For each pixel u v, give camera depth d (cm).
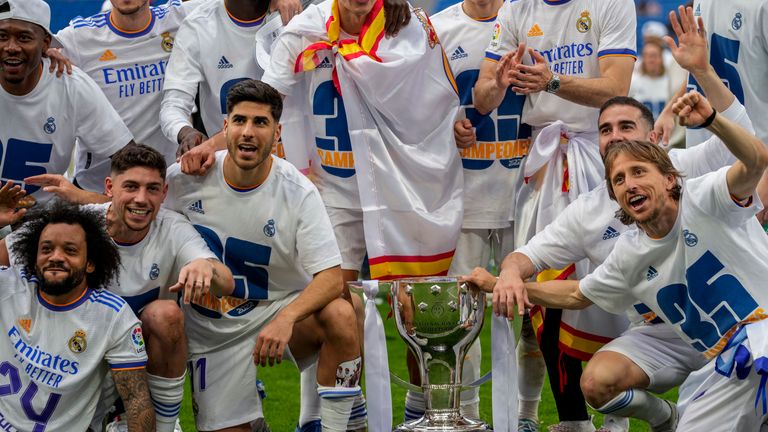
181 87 661
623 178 517
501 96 631
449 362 570
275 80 622
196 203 578
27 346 523
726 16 677
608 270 552
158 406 555
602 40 639
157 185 548
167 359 546
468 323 562
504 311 556
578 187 630
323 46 619
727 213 507
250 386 586
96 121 639
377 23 620
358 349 570
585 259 621
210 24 666
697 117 492
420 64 627
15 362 524
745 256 514
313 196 573
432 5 1098
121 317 525
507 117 659
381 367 559
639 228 538
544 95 645
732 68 679
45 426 525
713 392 526
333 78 627
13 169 632
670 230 521
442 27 671
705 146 602
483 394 833
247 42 664
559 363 632
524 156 666
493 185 664
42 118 625
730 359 512
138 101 696
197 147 578
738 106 578
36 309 523
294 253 579
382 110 620
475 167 663
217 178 572
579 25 642
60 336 522
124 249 561
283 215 570
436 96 636
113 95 692
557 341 633
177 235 565
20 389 523
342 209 638
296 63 622
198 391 587
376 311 561
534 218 646
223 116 670
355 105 621
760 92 679
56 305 522
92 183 687
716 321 525
